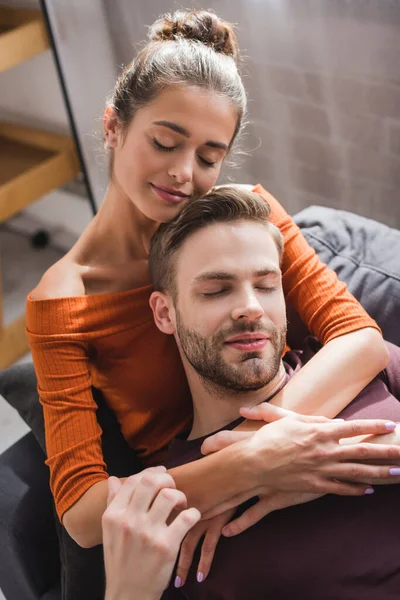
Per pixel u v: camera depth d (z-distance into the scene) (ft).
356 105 6.82
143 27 7.58
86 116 8.14
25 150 8.90
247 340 3.84
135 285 4.68
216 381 3.93
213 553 3.64
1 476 4.74
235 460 3.62
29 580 4.60
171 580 3.93
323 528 3.59
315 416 3.88
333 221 5.41
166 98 3.95
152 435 4.66
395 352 4.46
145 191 4.22
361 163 7.18
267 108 7.45
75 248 4.66
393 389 4.33
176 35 4.23
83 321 4.36
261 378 3.86
